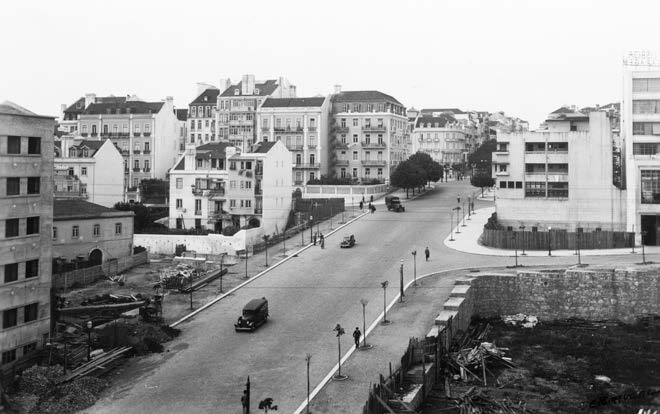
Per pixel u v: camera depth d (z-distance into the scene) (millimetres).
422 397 44688
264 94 152625
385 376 45688
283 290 68062
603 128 94438
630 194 87938
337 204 113375
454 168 198000
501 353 54750
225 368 48250
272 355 50594
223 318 59875
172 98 149625
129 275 76250
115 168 117938
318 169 140625
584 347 56625
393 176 131125
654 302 64750
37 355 48312
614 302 65250
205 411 41125
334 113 147750
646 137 91125
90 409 41500
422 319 57250
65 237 73000
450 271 71875
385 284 57094
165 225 104312
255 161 99875
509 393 46625
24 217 49438
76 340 52344
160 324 56938
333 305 62594
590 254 78312
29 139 50219
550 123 99250
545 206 96500
